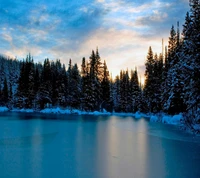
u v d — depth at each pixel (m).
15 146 11.62
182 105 28.12
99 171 7.70
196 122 18.22
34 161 8.83
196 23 19.38
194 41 18.28
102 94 55.47
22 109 57.38
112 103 62.69
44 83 57.88
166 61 39.75
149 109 50.12
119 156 9.73
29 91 58.06
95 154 10.03
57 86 58.16
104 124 24.80
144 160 9.15
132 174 7.42
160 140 13.90
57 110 52.03
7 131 17.47
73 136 15.18
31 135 15.47
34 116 36.88
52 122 25.97
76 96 58.56
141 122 29.09
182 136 15.71
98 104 55.03
